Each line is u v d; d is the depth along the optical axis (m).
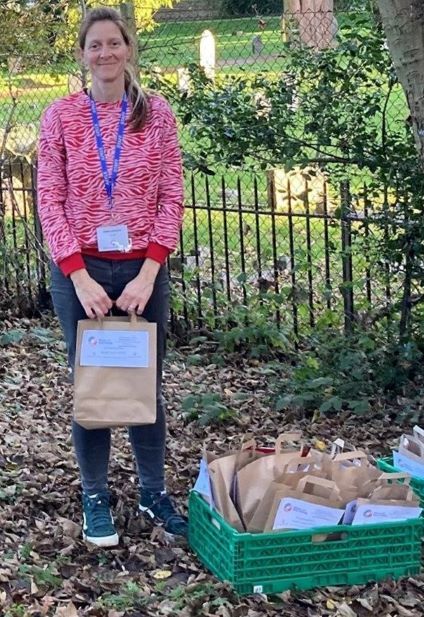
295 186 9.12
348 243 6.60
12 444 5.46
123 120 3.92
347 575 3.80
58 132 3.93
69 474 4.97
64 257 3.89
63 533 4.22
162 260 3.97
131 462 5.17
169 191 4.04
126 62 3.92
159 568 3.96
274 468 3.89
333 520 3.77
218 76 6.60
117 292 4.00
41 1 9.28
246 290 7.79
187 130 6.65
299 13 6.70
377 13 6.00
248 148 6.43
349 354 6.33
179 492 4.77
